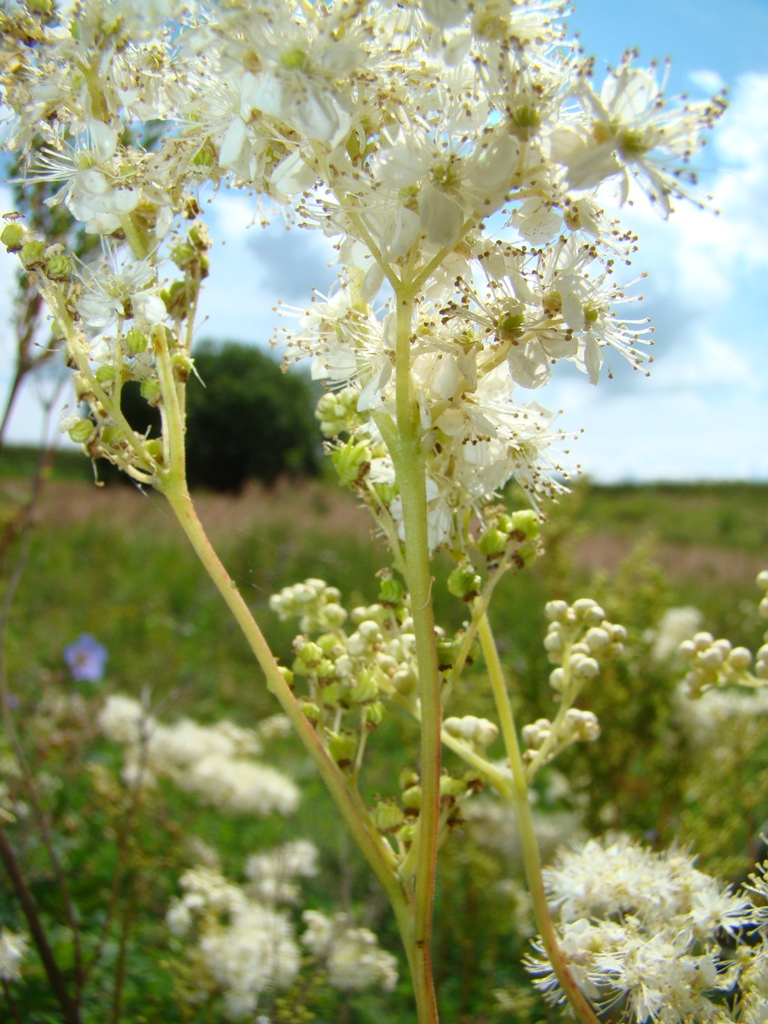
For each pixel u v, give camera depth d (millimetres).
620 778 304
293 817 310
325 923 217
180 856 261
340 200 89
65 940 219
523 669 340
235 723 456
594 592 348
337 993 227
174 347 98
